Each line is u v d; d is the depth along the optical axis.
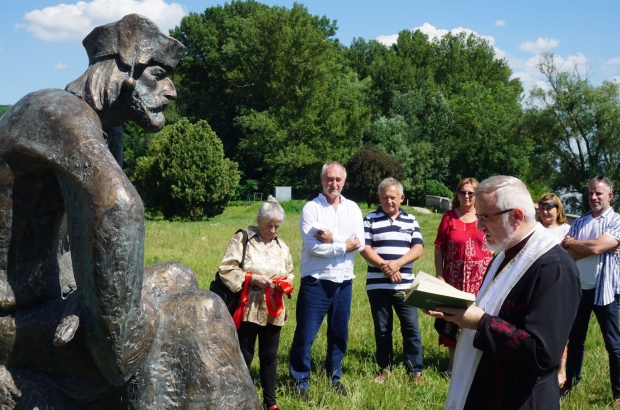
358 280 12.96
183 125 40.44
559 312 3.08
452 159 66.75
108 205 2.26
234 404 2.66
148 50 2.75
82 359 2.55
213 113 64.56
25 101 2.44
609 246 6.22
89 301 2.35
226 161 41.34
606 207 6.50
